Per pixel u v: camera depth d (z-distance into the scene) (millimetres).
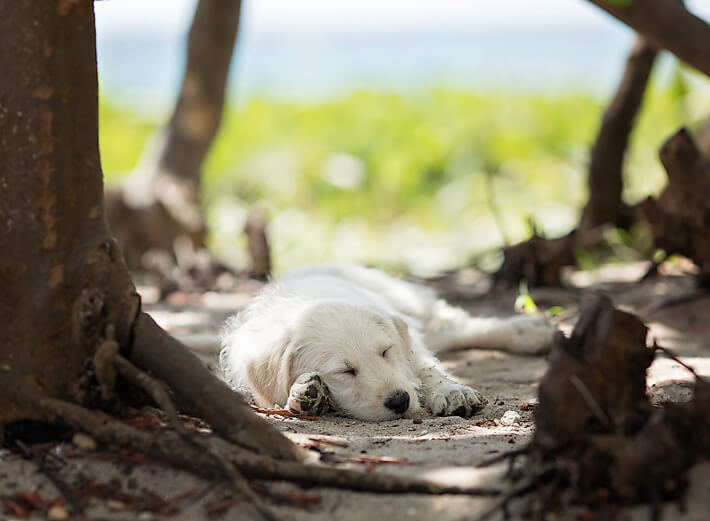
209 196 12633
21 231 3152
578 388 2727
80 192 3236
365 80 22047
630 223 8484
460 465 2994
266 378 4336
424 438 3459
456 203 13641
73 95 3166
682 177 5879
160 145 10219
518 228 12211
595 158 8227
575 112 15453
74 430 3125
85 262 3205
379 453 3199
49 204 3160
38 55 3084
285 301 4777
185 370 3162
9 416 3154
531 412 4000
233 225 11828
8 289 3166
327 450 3229
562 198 12805
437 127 15172
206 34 9797
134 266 9500
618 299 6852
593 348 2766
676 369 4629
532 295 7223
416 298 5906
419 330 5582
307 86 22844
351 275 5887
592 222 8398
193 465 2902
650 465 2568
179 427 2920
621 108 7988
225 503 2781
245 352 4445
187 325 6641
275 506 2756
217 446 3025
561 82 20391
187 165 10156
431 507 2703
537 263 7480
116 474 2957
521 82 20500
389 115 15602
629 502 2619
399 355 4398
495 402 4371
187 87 10000
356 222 13172
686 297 6148
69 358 3186
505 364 5453
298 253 11750
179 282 8406
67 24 3105
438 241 12680
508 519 2598
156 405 3324
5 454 3131
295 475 2846
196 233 9984
